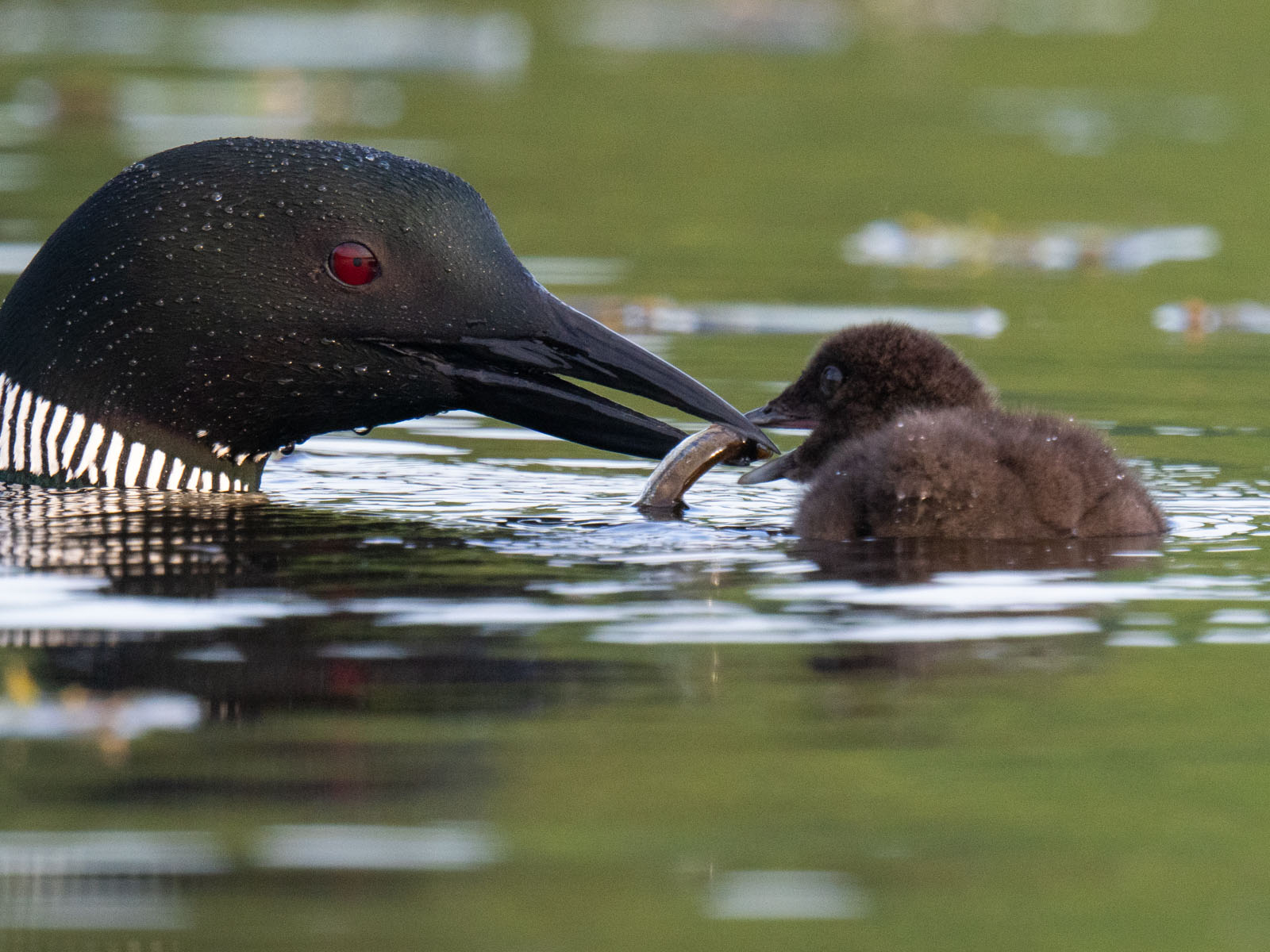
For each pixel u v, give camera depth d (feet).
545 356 33.86
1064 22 164.35
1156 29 155.43
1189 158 94.68
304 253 33.17
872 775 19.62
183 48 133.59
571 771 19.57
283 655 23.22
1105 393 45.42
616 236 72.08
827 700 21.91
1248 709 21.76
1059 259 70.33
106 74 114.83
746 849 17.76
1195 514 33.04
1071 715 21.49
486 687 22.16
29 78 111.75
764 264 66.74
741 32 160.76
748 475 38.96
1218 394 45.32
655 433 33.99
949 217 78.43
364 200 33.30
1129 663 23.50
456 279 33.47
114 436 33.73
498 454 39.19
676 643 24.12
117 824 18.08
